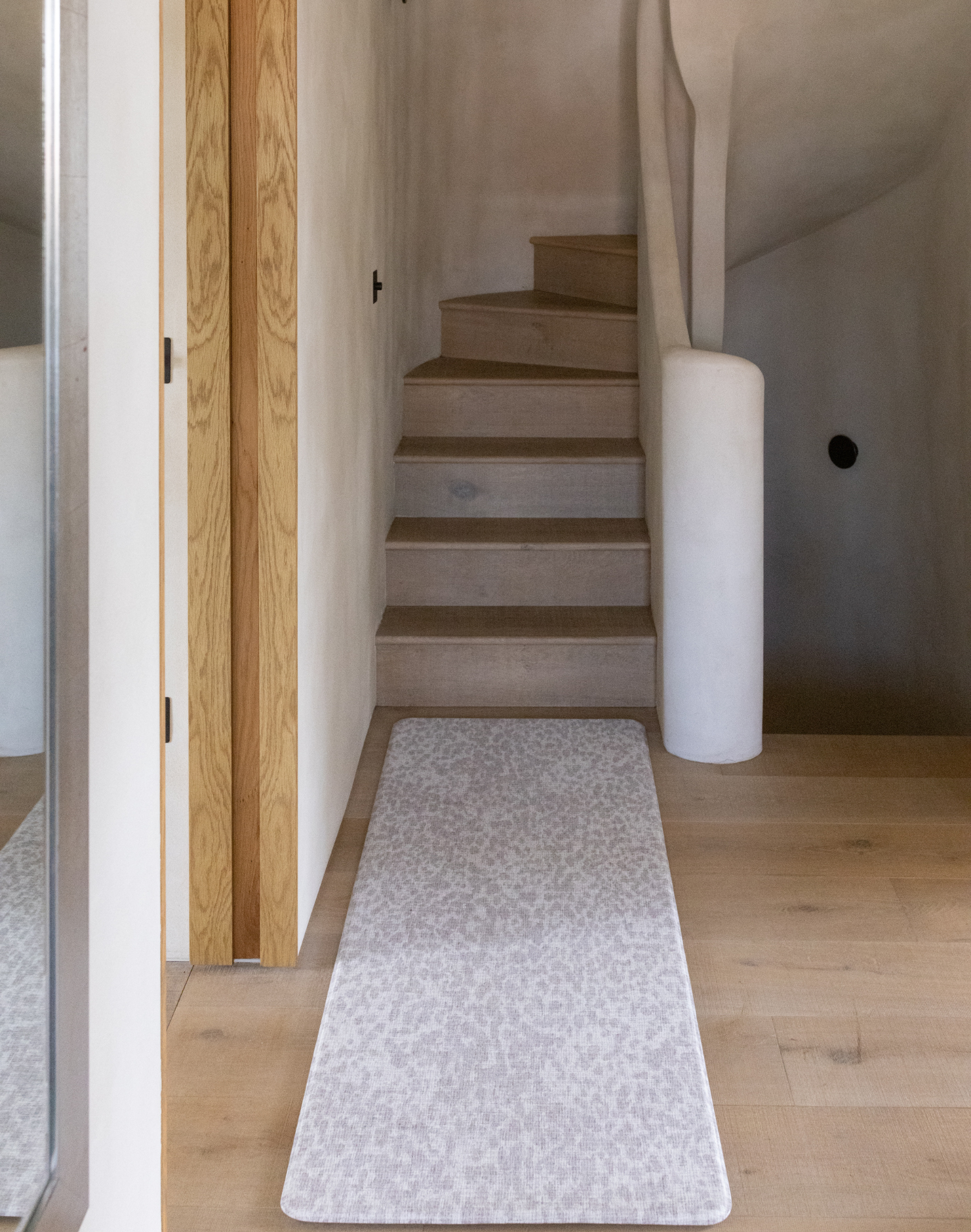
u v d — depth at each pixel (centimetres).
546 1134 194
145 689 132
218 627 233
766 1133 195
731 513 327
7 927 91
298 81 221
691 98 412
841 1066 212
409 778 329
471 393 448
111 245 116
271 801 239
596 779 327
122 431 121
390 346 406
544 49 498
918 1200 181
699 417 322
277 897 242
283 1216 180
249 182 220
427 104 475
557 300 493
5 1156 92
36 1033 98
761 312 548
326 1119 197
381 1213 178
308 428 245
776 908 265
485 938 252
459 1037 219
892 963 244
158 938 140
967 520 423
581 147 508
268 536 229
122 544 122
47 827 100
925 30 397
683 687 341
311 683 255
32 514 95
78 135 101
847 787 325
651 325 396
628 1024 222
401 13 431
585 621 388
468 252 514
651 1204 179
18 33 89
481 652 378
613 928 255
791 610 564
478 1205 179
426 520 421
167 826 243
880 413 498
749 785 327
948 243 433
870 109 429
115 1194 125
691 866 284
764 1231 175
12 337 90
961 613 434
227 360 225
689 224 438
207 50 215
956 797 319
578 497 422
